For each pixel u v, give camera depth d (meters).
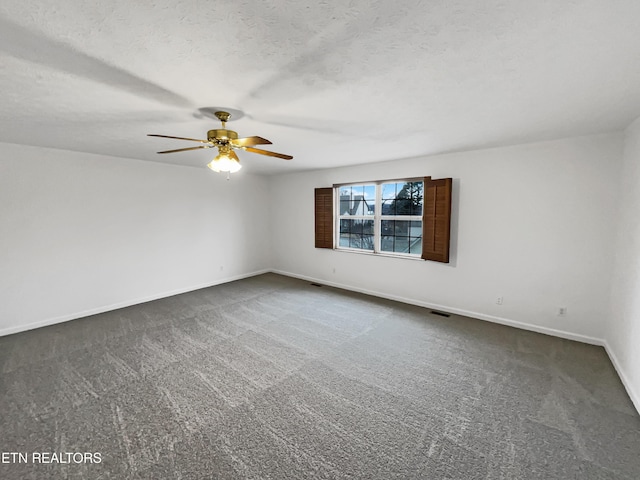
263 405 2.19
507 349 3.03
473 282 3.86
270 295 4.93
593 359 2.82
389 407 2.17
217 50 1.41
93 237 4.07
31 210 3.57
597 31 1.25
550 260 3.30
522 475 1.61
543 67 1.58
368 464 1.68
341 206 5.40
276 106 2.15
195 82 1.75
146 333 3.45
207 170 5.36
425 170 4.12
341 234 5.47
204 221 5.37
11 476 1.59
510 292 3.59
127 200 4.38
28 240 3.56
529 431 1.93
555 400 2.24
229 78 1.71
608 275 2.99
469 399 2.25
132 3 1.07
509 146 3.45
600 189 2.97
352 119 2.46
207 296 4.89
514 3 1.08
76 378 2.52
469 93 1.93
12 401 2.21
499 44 1.36
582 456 1.73
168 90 1.87
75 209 3.89
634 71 1.61
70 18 1.15
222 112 2.26
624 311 2.54
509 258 3.56
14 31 1.23
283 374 2.60
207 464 1.68
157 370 2.65
